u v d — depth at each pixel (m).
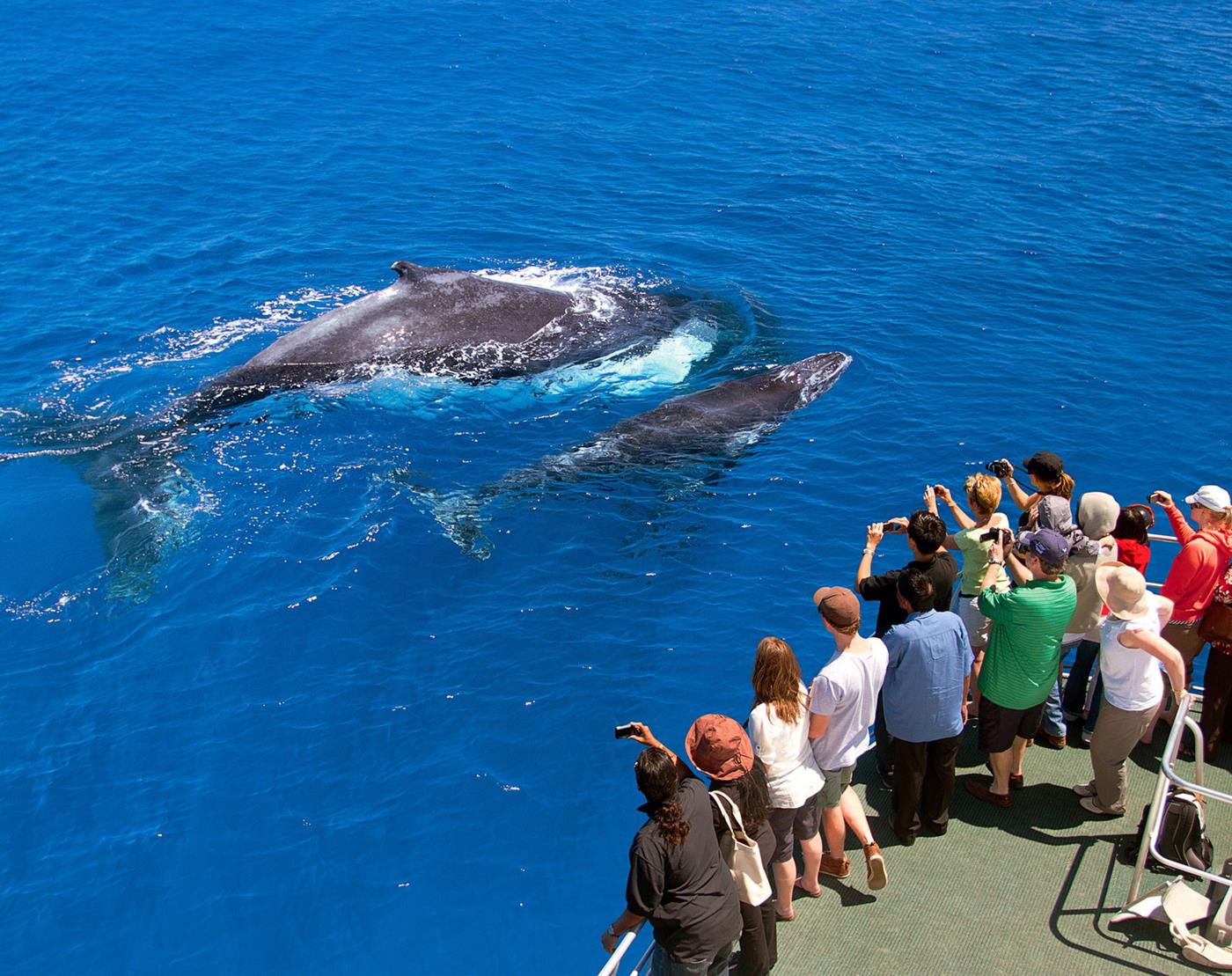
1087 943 7.83
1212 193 27.59
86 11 38.69
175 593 13.91
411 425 17.55
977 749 9.75
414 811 11.03
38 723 12.04
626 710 12.27
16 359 19.28
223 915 10.00
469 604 13.87
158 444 16.81
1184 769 9.52
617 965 6.62
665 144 29.86
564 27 38.75
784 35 38.88
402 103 32.09
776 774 7.62
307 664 12.89
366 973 9.53
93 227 24.53
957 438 17.31
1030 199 27.03
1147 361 19.78
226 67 34.34
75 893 10.18
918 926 7.98
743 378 19.16
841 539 15.11
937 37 39.44
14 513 15.18
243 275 22.72
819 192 27.19
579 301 21.41
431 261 23.48
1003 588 9.53
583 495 15.94
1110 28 41.09
